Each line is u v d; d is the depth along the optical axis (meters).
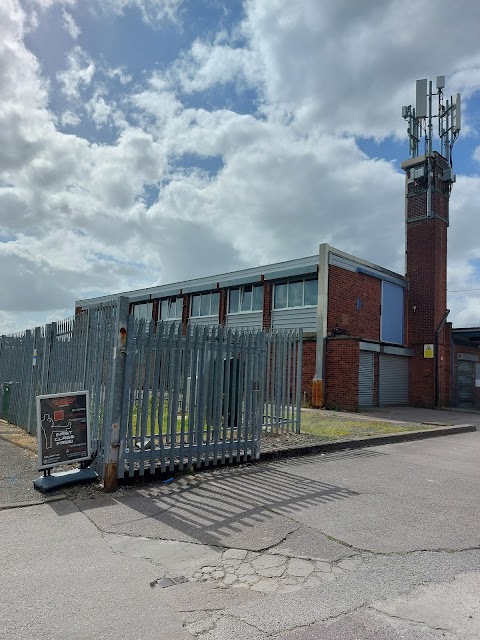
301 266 20.12
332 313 19.16
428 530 4.81
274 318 21.28
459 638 2.90
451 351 23.31
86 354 6.99
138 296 29.73
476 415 19.50
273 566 3.88
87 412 6.14
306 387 19.25
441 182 23.75
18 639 2.78
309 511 5.27
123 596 3.33
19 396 10.47
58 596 3.31
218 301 24.75
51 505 5.26
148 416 6.94
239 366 7.61
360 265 20.78
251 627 2.98
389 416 16.62
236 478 6.66
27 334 10.16
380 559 4.08
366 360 20.48
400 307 22.94
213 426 7.23
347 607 3.25
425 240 23.08
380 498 5.90
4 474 6.44
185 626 2.98
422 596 3.44
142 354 6.31
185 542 4.32
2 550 4.05
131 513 5.05
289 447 8.53
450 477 7.20
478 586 3.62
